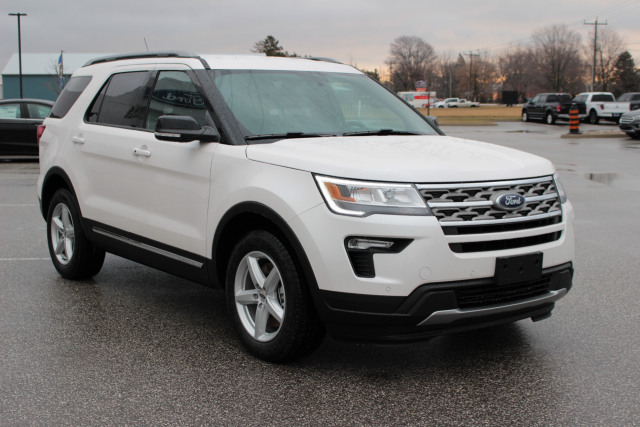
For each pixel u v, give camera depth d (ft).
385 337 11.57
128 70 17.51
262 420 10.76
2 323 15.62
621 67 390.01
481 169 12.00
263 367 13.01
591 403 11.46
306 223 11.72
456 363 13.32
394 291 11.23
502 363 13.30
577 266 21.61
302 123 14.71
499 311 11.85
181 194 14.69
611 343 14.49
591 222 29.45
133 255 16.60
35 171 49.19
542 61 385.29
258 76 15.47
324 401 11.48
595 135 92.48
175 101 15.42
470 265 11.43
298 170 12.14
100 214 17.33
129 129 16.58
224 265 14.20
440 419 10.84
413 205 11.28
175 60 15.97
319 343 12.75
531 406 11.34
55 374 12.60
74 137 18.44
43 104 54.60
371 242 11.32
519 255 11.81
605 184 42.50
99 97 18.26
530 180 12.39
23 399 11.49
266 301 13.01
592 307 17.15
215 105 14.29
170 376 12.54
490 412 11.10
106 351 13.85
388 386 12.15
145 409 11.12
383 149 12.96
